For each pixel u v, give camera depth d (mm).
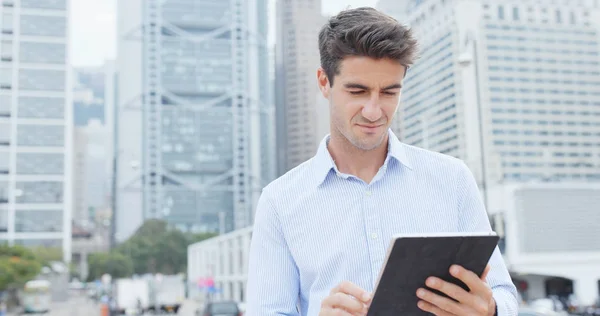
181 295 37469
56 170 100000
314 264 1792
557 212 35250
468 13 55281
